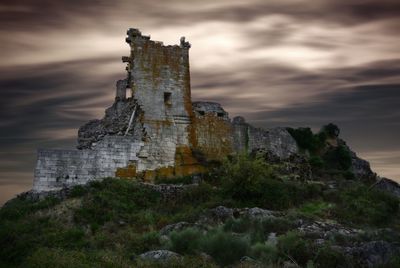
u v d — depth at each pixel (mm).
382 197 42094
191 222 34125
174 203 38875
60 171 40094
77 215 35000
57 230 32844
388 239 30281
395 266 25938
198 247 27578
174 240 28484
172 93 46750
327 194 41688
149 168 43844
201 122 47406
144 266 24656
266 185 39781
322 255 26609
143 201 38625
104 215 35438
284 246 27609
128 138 43312
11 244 32062
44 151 39938
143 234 31109
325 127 62969
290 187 41031
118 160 42531
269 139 52125
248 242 27688
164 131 45344
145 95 45625
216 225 33250
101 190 38594
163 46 47531
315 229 32531
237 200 38844
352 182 47375
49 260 25078
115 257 25891
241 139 49688
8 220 35688
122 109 46844
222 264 26406
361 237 30688
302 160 52062
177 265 24734
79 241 31203
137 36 46656
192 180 43562
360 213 38781
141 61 46250
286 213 36281
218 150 47594
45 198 37875
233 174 39906
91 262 24891
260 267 24781
